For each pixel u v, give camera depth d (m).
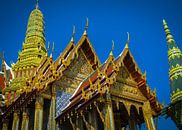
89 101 27.97
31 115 32.62
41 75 32.25
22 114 33.12
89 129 27.62
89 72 38.66
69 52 37.00
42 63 36.94
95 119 27.73
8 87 44.97
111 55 31.02
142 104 30.77
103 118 26.78
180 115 31.48
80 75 37.41
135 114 31.48
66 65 35.03
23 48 54.72
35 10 62.44
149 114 30.19
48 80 32.59
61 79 34.91
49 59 34.81
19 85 44.41
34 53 52.69
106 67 29.70
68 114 30.06
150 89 31.05
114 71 28.58
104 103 27.19
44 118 31.88
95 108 28.03
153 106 31.34
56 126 31.05
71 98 33.00
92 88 28.38
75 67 37.44
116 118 31.44
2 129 35.56
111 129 25.61
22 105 32.88
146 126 29.77
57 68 34.69
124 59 30.94
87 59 39.41
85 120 28.19
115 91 28.84
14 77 49.19
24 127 31.34
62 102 33.44
